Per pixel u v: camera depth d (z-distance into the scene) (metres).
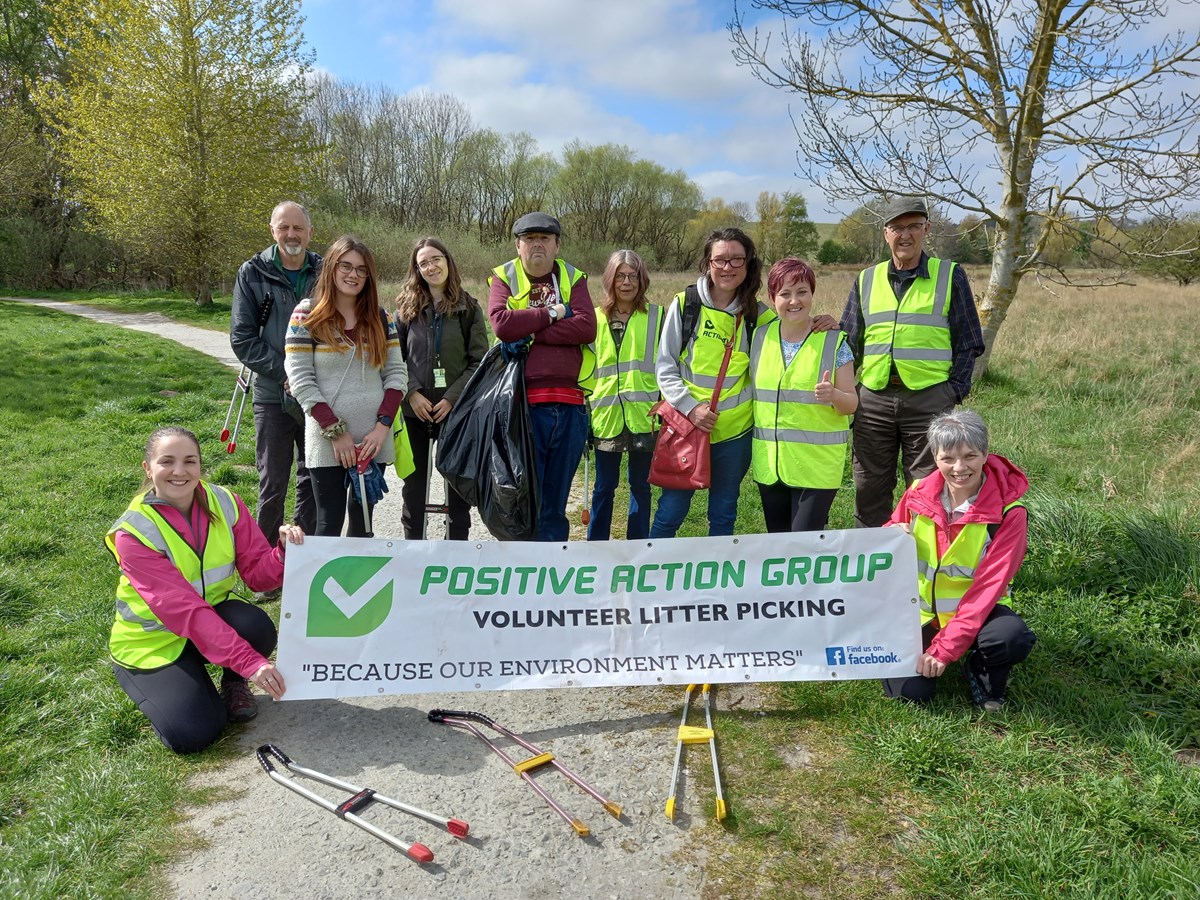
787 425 4.11
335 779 3.18
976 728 3.46
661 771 3.28
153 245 27.53
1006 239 9.36
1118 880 2.61
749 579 3.82
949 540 3.71
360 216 43.56
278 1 25.30
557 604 3.81
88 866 2.71
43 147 34.75
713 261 4.13
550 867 2.76
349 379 4.20
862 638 3.77
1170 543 4.77
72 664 4.02
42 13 37.66
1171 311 19.12
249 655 3.45
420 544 3.73
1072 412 8.69
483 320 5.02
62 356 14.27
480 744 3.49
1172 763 3.17
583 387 4.48
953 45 8.46
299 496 4.95
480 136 56.56
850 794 3.10
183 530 3.56
